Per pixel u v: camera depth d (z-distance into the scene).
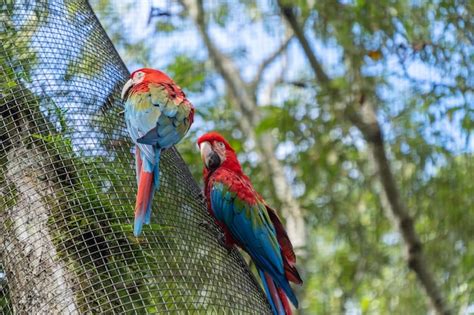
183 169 5.98
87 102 5.44
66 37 5.70
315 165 11.41
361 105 10.72
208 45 12.48
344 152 11.56
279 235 6.14
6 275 4.88
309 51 11.27
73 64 5.58
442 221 11.46
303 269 11.21
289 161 11.84
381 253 12.33
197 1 12.56
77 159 5.15
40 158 5.09
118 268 4.79
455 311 10.72
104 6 12.08
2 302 5.04
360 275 12.22
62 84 5.43
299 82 11.24
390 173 10.35
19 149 5.13
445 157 11.44
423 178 11.56
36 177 5.02
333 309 12.02
